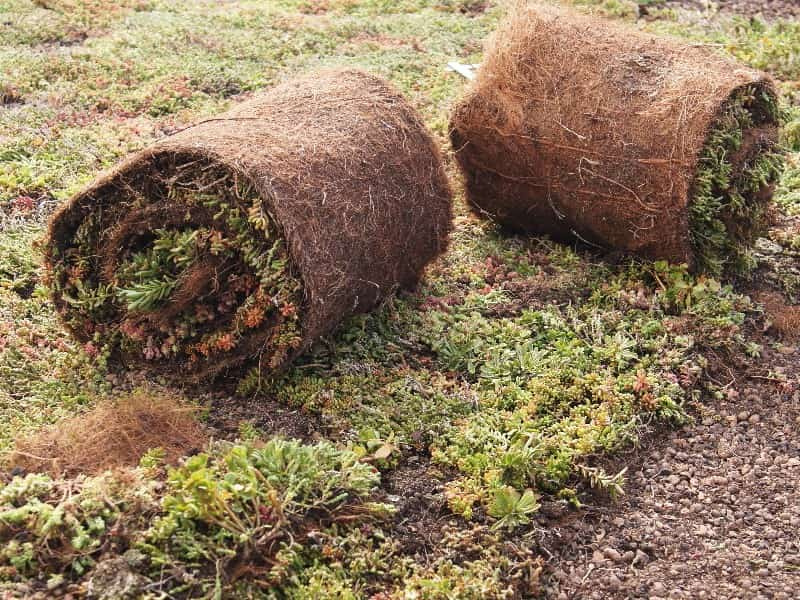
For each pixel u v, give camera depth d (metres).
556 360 2.31
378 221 2.26
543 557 2.01
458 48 3.68
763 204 2.53
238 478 1.95
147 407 2.12
